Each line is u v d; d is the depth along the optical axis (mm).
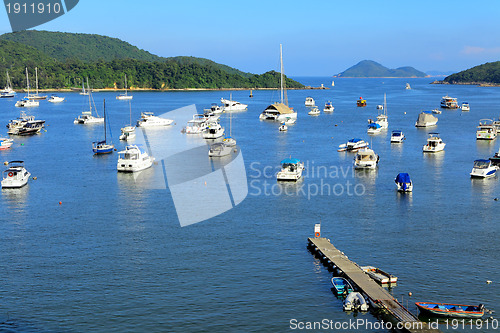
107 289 46000
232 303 43656
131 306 43000
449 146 129125
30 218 67312
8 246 56656
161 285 46812
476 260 52250
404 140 140250
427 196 77875
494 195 78375
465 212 69125
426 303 42438
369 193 79938
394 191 81250
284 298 44688
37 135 156125
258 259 52938
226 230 62094
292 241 58312
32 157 115812
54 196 79062
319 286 46969
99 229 62562
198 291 45688
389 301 42906
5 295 44812
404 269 50094
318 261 52562
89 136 153375
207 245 56938
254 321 40969
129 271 49750
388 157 112875
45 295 44844
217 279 48094
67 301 43812
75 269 50281
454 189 82375
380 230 61812
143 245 56875
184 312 42125
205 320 40969
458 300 44062
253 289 46188
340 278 47344
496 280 47625
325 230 61969
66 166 104438
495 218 66438
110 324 40281
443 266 50750
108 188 84188
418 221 65250
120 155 106125
